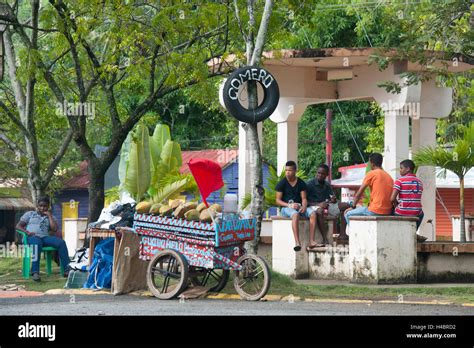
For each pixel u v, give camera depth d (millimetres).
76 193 48969
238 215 15844
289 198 19516
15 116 26359
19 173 37812
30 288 17844
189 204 15445
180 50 23984
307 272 19312
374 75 24844
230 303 14641
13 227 48344
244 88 21266
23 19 29344
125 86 25906
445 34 20156
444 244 18375
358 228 17703
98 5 21906
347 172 38281
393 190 18406
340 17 39688
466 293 16469
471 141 20047
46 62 26203
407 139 24203
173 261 15586
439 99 25734
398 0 27875
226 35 22484
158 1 23125
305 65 25328
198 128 49719
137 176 25812
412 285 17438
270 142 45062
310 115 43594
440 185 35156
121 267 15984
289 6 20578
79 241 27516
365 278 17547
